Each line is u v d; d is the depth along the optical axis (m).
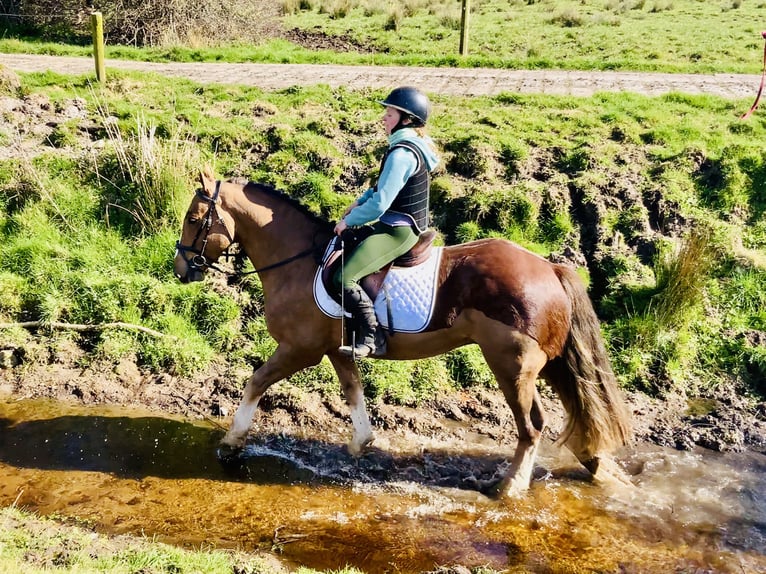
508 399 4.80
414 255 4.66
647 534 4.68
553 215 7.83
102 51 10.84
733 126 9.33
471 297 4.62
